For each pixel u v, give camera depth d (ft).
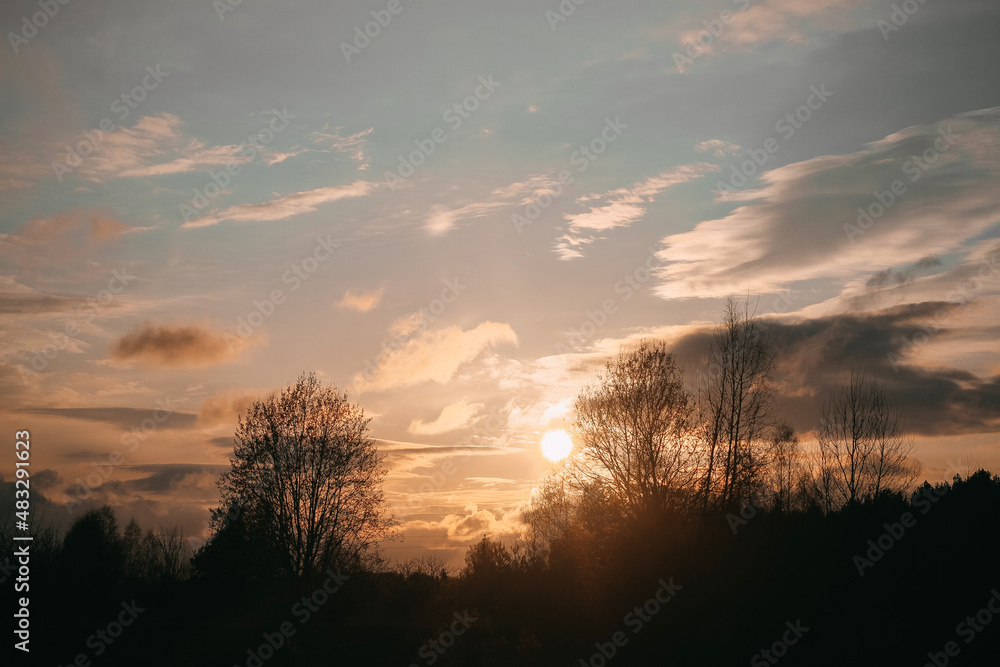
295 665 118.32
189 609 153.28
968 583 128.88
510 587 150.51
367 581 167.02
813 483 183.62
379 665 121.29
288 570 171.12
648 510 134.92
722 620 123.54
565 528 151.43
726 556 128.67
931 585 128.98
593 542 136.36
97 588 153.58
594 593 133.08
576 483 145.18
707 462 139.13
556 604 141.90
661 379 144.97
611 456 143.02
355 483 179.73
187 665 117.08
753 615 123.34
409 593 172.35
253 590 163.84
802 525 136.46
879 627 119.03
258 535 169.89
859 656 110.42
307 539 174.70
